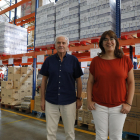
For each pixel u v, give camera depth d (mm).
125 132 2811
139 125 2646
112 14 3029
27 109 4781
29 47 8469
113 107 1494
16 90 5328
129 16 2689
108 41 1557
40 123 3814
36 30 4277
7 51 5051
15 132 3211
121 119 1485
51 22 3887
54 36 3840
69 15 3541
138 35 2688
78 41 3430
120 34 3094
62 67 1975
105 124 1525
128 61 1550
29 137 2959
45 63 2084
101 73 1535
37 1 4484
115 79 1491
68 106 1941
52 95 1969
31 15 5465
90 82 1715
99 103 1548
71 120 1963
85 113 3486
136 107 2689
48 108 1983
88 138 2924
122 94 1504
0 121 3957
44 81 2156
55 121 1995
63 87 1957
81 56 4344
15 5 5520
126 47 3852
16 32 5402
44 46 4094
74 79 2084
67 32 3564
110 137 1535
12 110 5141
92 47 3326
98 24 3057
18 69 5699
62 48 1951
